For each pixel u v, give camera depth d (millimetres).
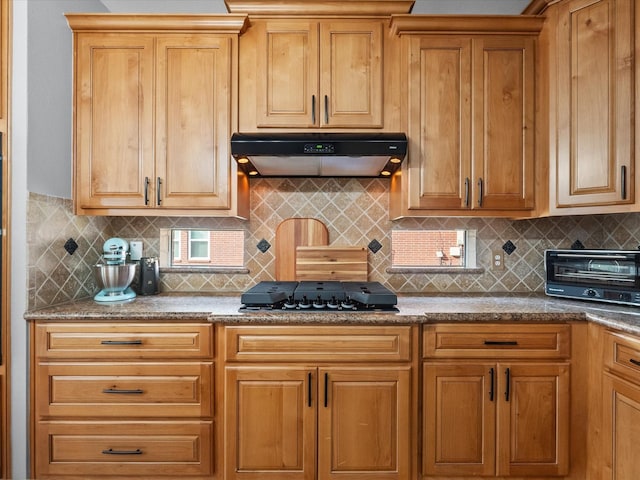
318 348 1676
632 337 1475
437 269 2281
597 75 1736
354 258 2283
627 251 1741
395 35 1959
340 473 1688
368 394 1683
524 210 1942
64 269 1932
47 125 1799
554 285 2000
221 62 1937
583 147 1778
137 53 1938
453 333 1703
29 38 1697
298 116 1940
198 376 1707
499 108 1927
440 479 1738
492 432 1700
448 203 1932
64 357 1694
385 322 1667
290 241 2293
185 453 1712
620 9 1676
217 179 1942
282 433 1680
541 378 1706
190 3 2168
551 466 1702
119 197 1941
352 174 2221
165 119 1937
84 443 1696
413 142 1925
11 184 1685
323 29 1942
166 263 2299
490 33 1923
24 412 1685
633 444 1469
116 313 1689
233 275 2291
